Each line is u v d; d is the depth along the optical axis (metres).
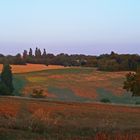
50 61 187.00
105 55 176.38
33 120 17.95
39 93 110.75
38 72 157.12
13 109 40.12
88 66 175.88
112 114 42.28
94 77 149.50
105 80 144.38
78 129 17.00
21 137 14.27
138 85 78.06
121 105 59.06
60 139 14.01
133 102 108.06
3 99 57.09
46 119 18.73
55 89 129.12
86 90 128.88
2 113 32.03
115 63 164.38
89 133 16.27
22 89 126.69
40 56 190.88
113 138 13.34
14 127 16.36
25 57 189.00
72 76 150.62
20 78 143.75
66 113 42.19
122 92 125.44
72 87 132.75
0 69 153.88
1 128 15.63
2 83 113.50
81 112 43.56
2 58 185.38
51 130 16.31
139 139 13.12
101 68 163.88
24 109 42.94
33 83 137.00
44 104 52.16
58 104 53.88
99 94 124.19
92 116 39.84
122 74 155.75
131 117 38.84
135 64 162.00
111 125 19.64
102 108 51.12
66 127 17.38
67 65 182.88
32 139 13.94
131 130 17.92
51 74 153.75
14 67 172.00
